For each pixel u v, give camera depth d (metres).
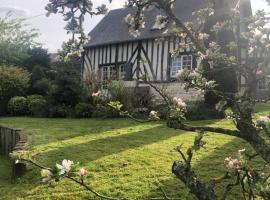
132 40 21.41
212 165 7.49
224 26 3.78
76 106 17.06
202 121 12.91
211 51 3.41
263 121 2.86
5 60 28.17
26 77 21.56
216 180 3.01
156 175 7.17
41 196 6.61
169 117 3.00
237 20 3.59
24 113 19.30
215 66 3.81
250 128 2.87
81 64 24.52
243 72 3.08
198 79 3.27
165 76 19.84
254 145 2.84
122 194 6.39
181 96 17.55
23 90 21.53
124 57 22.31
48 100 18.47
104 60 23.44
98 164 7.96
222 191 6.18
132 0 3.16
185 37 3.77
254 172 3.04
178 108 3.02
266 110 14.23
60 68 19.11
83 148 9.48
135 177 7.14
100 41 23.66
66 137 11.16
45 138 11.05
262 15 3.27
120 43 22.52
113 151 9.00
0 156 11.41
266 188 2.68
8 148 11.49
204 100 14.02
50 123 14.77
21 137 10.26
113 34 23.47
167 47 20.11
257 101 3.17
